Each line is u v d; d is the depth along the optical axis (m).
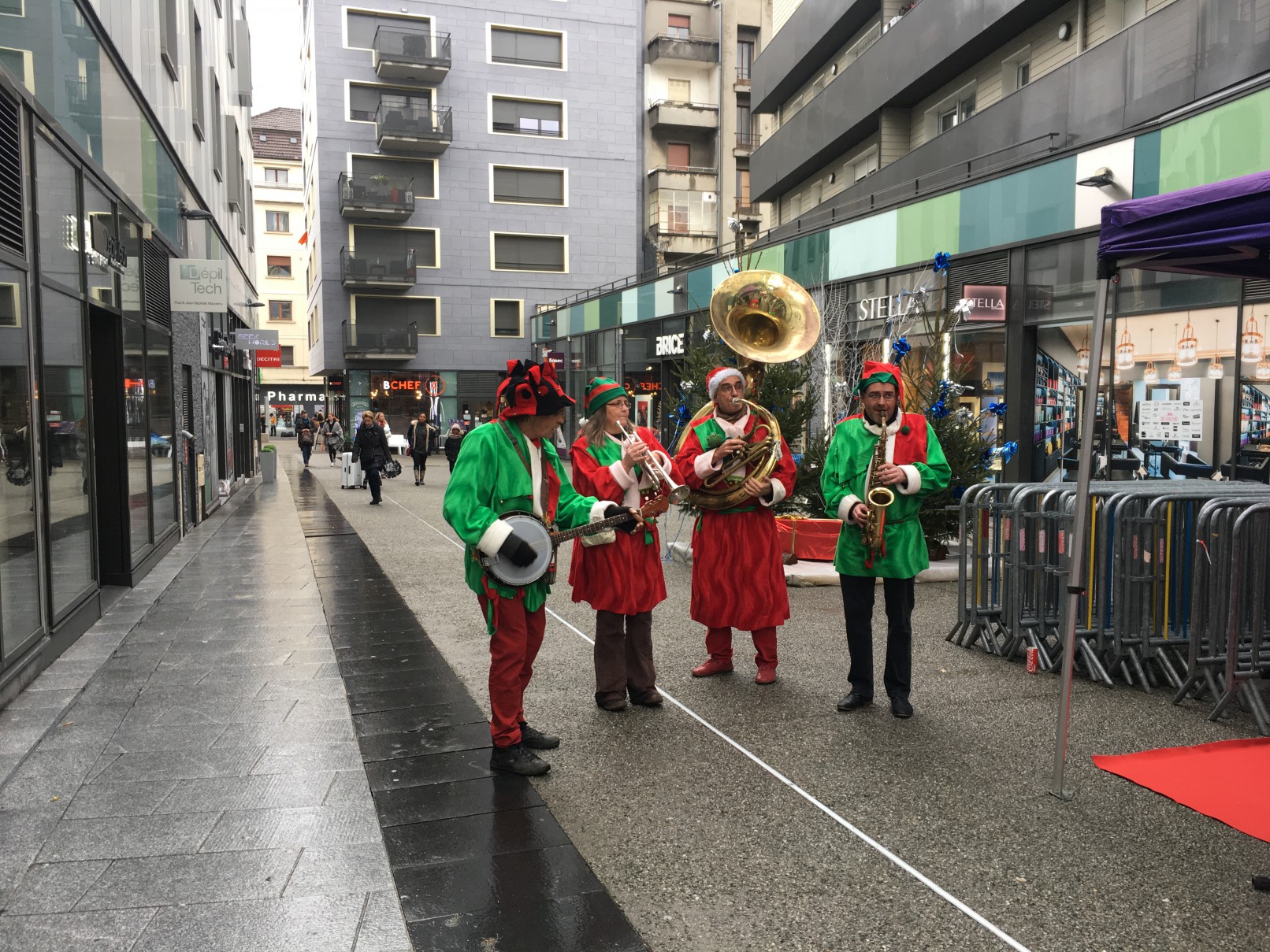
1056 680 5.29
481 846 3.20
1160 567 5.18
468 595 7.81
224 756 4.03
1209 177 9.65
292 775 3.83
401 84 35.91
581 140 37.69
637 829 3.37
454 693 5.01
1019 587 5.53
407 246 36.53
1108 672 5.33
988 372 13.01
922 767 3.96
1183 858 3.15
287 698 4.87
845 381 10.89
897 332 13.62
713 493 5.00
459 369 37.31
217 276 10.91
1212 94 9.98
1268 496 5.17
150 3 10.01
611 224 38.28
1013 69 15.26
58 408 5.99
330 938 2.62
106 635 6.28
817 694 4.98
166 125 10.83
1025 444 12.48
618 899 2.89
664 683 5.19
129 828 3.31
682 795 3.67
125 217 8.36
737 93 38.25
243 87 21.14
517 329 37.78
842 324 14.03
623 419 4.70
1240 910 2.82
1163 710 4.73
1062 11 13.84
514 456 3.86
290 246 60.34
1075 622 3.63
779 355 4.96
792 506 8.92
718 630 5.25
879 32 19.09
